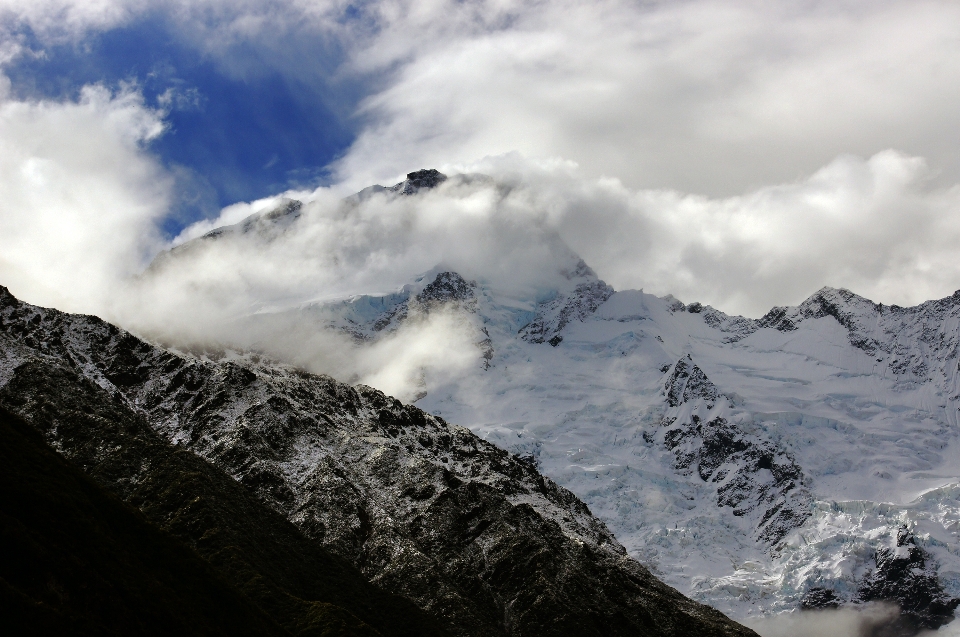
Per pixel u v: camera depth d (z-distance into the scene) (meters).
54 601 167.00
